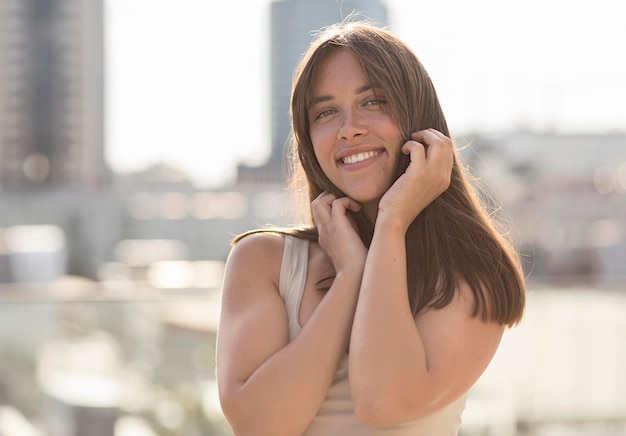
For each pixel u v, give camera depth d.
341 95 1.52
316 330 1.40
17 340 4.16
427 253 1.48
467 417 4.16
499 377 4.23
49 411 4.11
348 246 1.47
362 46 1.51
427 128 1.56
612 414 4.31
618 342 4.35
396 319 1.37
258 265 1.52
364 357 1.36
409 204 1.45
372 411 1.35
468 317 1.44
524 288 1.54
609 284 4.45
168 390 4.02
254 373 1.38
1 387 4.12
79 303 4.19
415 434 1.42
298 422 1.37
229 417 1.39
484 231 1.52
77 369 4.14
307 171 1.63
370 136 1.52
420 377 1.36
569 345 4.34
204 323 4.08
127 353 4.12
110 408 4.07
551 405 4.26
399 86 1.50
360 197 1.53
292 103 1.59
